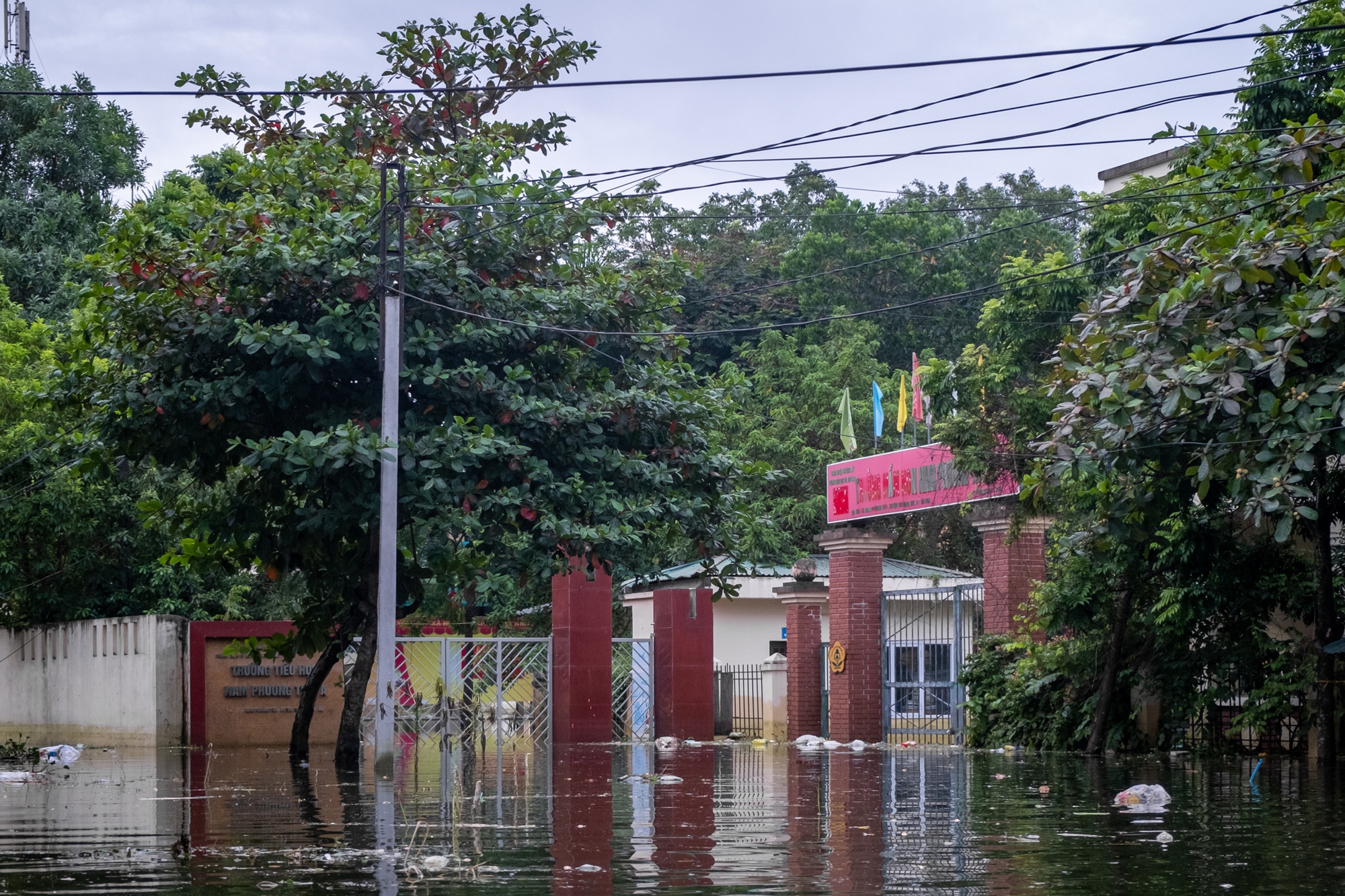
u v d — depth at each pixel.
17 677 38.44
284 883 8.34
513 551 20.25
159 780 18.95
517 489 19.34
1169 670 22.58
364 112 22.80
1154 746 23.38
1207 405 15.95
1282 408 15.09
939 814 12.77
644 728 32.62
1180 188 22.02
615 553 19.91
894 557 48.22
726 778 18.19
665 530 23.17
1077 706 24.25
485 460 19.56
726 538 21.92
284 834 11.26
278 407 20.19
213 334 19.53
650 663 32.72
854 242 58.00
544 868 8.97
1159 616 21.62
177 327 19.86
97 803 14.77
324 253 19.47
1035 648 23.89
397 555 21.69
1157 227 18.11
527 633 40.62
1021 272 26.09
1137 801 13.70
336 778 18.84
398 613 22.19
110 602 36.09
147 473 34.47
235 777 19.45
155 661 31.69
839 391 50.09
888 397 50.19
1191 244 16.53
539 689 31.89
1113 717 23.47
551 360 21.25
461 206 19.73
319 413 20.08
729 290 58.12
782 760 22.94
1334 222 15.45
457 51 23.03
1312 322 14.62
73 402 21.17
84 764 23.95
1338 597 21.11
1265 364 14.70
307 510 19.92
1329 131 16.34
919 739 28.19
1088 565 22.23
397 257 19.62
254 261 19.34
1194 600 21.27
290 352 18.70
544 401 19.94
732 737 33.09
